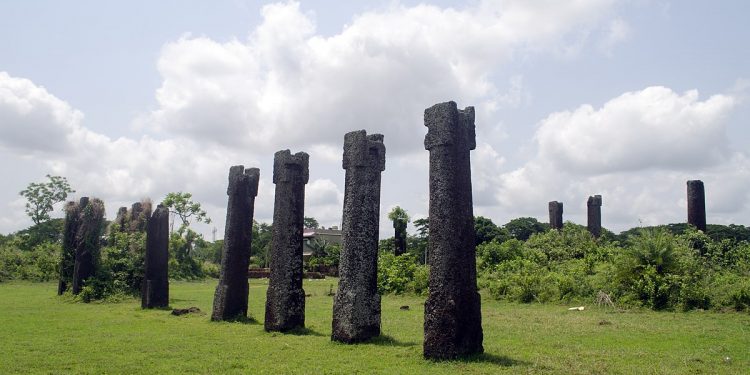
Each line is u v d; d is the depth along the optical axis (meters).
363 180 16.47
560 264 33.88
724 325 18.33
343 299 15.80
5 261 48.06
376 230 16.58
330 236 93.94
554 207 49.44
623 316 21.36
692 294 22.58
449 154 13.09
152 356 13.48
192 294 35.84
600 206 46.34
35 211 74.56
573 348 13.98
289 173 18.83
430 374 11.07
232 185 22.27
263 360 12.96
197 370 11.87
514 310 24.30
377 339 15.80
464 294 12.77
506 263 34.16
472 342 12.81
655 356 12.78
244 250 21.97
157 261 27.09
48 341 15.62
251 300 30.84
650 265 24.17
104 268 32.22
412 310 25.30
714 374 10.89
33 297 32.50
